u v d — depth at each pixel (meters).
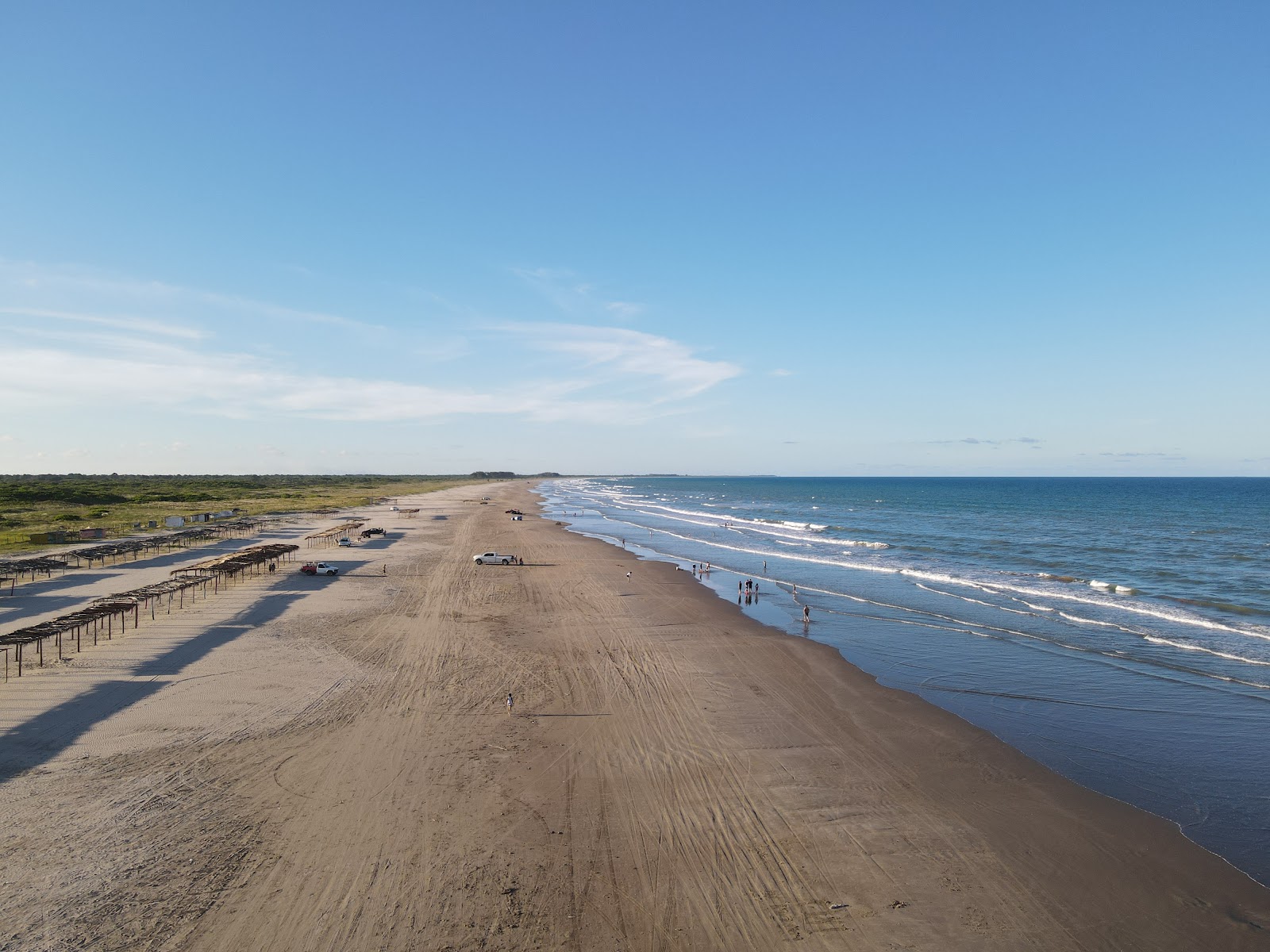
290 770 18.16
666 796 17.23
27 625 31.72
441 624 34.09
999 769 19.17
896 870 14.28
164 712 21.92
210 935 11.89
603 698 24.11
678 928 12.36
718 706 23.59
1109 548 67.62
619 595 42.88
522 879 13.70
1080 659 29.75
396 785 17.42
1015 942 12.19
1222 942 12.27
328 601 39.03
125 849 14.41
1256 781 18.66
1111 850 15.21
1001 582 48.88
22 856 14.06
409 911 12.66
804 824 16.00
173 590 36.00
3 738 19.83
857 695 24.97
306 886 13.30
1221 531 85.56
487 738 20.50
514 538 75.50
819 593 44.59
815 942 12.05
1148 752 20.47
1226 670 28.22
